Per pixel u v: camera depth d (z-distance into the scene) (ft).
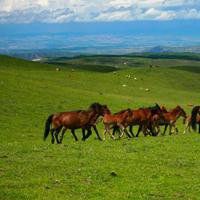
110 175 70.13
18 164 77.20
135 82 336.29
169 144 102.94
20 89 223.71
